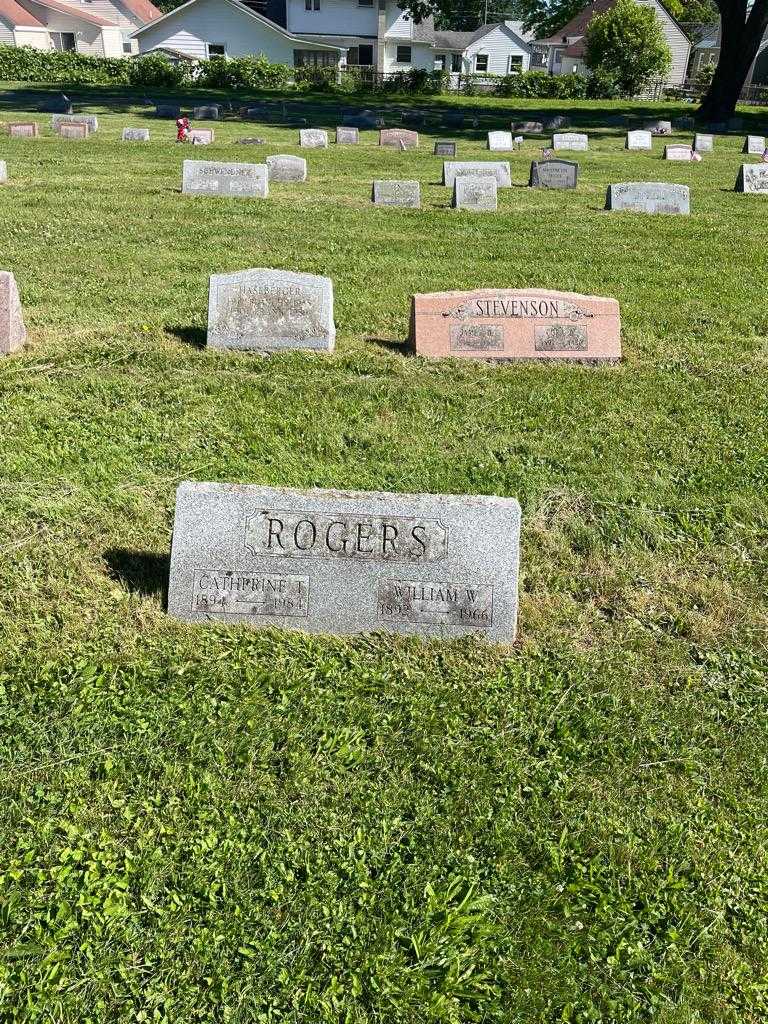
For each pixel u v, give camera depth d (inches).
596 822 155.2
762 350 388.5
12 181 743.7
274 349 362.6
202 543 193.6
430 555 192.2
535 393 328.5
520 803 157.9
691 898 142.3
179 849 145.3
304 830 150.6
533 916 138.2
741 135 1514.5
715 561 231.1
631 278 506.9
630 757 169.0
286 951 131.3
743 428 307.1
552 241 603.2
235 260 508.1
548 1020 125.3
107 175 812.0
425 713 176.2
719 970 132.2
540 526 240.7
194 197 707.4
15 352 343.6
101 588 208.1
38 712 171.3
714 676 191.9
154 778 158.7
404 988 127.4
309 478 258.1
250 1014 123.3
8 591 204.2
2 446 269.4
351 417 301.0
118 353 346.9
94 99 1668.3
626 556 231.5
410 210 702.5
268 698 178.2
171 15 2150.6
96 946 130.1
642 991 129.3
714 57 2883.9
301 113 1614.2
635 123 1523.1
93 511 236.5
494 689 183.6
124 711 172.4
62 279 451.2
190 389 316.8
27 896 136.4
